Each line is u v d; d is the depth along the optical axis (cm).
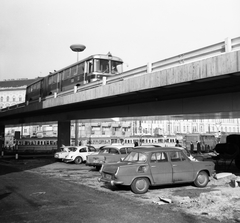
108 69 2281
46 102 2530
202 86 1396
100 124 7669
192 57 1263
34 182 1273
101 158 1653
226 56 1109
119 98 1827
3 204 821
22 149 4519
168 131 8194
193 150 4134
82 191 1041
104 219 665
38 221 649
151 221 649
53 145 4744
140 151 1073
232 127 8794
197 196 944
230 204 811
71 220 657
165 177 1041
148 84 1459
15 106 3356
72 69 2548
